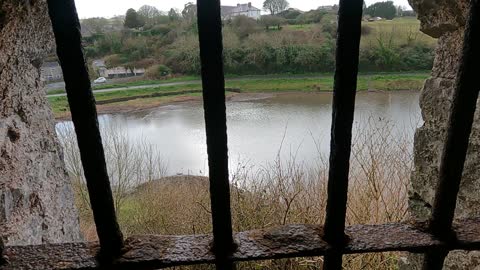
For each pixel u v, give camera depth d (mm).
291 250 707
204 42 608
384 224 778
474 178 1037
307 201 3016
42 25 1339
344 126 668
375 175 2723
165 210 4047
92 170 650
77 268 659
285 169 4043
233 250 704
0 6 1057
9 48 1190
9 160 1187
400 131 4020
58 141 1566
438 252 726
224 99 646
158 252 695
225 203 677
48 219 1385
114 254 681
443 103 1153
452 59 1117
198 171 6293
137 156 6070
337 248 711
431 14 1167
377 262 2230
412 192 1339
